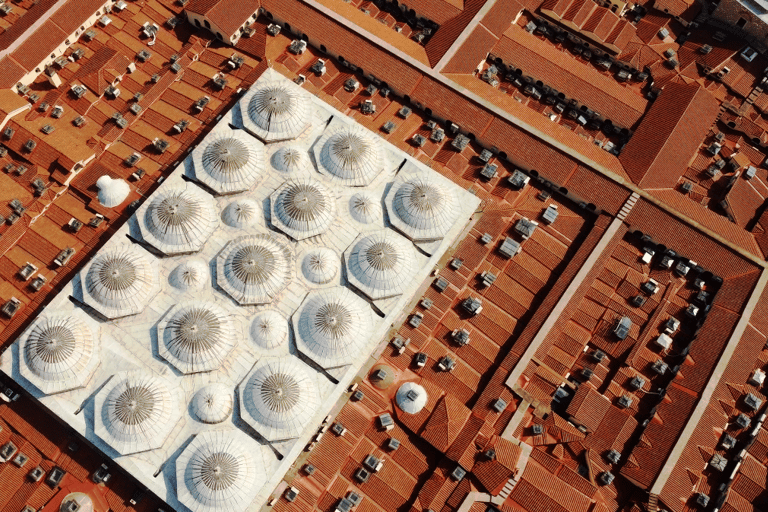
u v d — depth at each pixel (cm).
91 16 12550
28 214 11175
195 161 10881
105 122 11894
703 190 12050
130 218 10588
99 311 9894
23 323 10469
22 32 12088
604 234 11312
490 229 11444
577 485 10044
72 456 9956
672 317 11112
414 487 10106
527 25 13200
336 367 9869
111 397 9375
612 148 12412
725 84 12825
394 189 10938
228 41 12556
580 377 10756
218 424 9506
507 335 10875
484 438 10144
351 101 12288
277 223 10525
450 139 12094
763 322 10900
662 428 10269
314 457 10050
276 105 11050
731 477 10088
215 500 8906
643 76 12975
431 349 10738
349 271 10381
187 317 9712
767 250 11344
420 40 13000
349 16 12656
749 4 12625
